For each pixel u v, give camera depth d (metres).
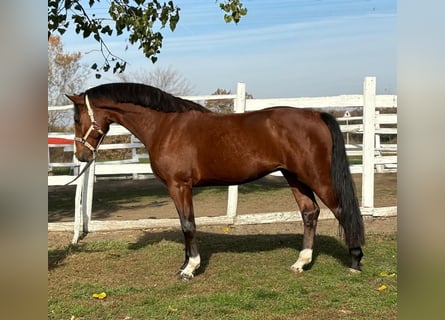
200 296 4.19
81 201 6.72
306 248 4.91
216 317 3.71
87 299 4.21
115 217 8.17
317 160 4.36
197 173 4.60
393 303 3.91
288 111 4.52
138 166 7.14
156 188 12.14
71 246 6.16
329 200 4.41
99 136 4.82
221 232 6.82
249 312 3.80
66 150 11.84
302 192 4.92
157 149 4.61
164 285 4.58
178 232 6.89
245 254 5.62
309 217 4.90
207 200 10.09
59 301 4.16
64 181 6.59
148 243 6.28
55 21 6.10
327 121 4.39
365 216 7.16
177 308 3.91
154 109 4.66
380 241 6.01
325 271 4.85
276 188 11.62
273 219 6.98
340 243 5.96
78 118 4.77
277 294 4.19
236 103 7.03
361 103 7.07
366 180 7.14
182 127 4.60
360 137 17.02
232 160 4.48
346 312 3.76
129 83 4.78
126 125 4.78
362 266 4.94
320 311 3.79
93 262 5.44
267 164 4.49
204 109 4.79
